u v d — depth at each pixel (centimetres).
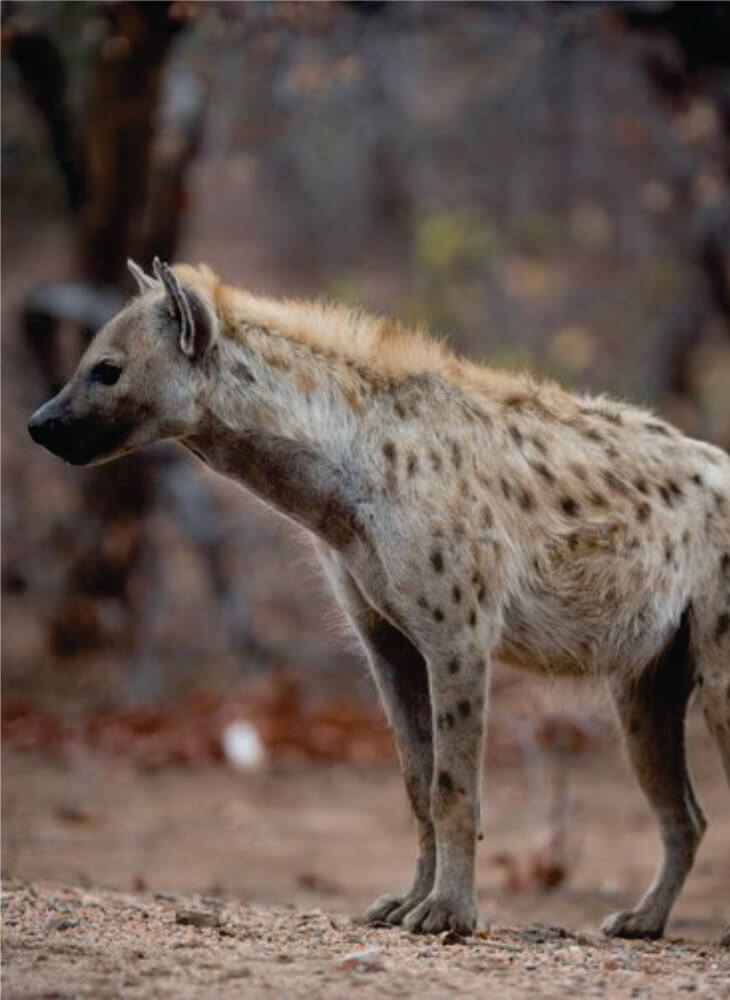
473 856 955
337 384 970
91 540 2327
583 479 996
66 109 2214
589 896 1438
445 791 954
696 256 2420
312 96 2164
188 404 970
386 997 757
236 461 979
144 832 1622
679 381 2742
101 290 2281
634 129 2462
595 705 1129
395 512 954
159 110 2241
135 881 1334
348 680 2267
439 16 1834
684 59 1783
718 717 1008
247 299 991
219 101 2417
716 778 1880
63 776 1859
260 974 794
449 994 767
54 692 2245
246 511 2298
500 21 1880
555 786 1817
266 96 2448
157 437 980
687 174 2411
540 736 1970
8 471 2553
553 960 862
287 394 967
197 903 1085
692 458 1033
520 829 1686
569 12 1656
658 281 3080
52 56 2161
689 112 2016
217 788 1841
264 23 1695
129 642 2358
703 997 775
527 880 1470
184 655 2325
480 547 958
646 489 1009
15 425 2475
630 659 1015
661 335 2895
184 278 976
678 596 1012
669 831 1051
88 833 1606
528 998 763
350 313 1019
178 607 2491
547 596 986
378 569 965
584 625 998
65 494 2558
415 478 956
